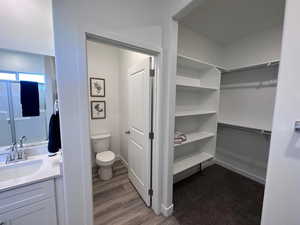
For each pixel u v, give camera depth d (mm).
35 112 1574
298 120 649
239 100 2609
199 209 1802
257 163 2445
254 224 1591
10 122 1475
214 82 2336
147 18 1419
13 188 1034
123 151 3088
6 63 1409
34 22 1379
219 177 2539
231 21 1975
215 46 2650
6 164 1320
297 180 669
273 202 757
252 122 2457
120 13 1256
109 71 3006
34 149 1555
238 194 2086
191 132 2551
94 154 2854
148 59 1655
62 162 1155
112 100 3104
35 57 1520
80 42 1091
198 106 2602
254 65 2109
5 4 1263
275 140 727
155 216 1694
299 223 677
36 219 1159
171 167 1665
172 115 1592
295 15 636
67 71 1070
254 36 2346
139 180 2029
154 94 1644
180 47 2119
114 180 2434
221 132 2938
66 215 1196
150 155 1754
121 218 1662
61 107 1076
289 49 660
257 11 1733
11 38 1369
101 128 2996
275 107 719
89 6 1111
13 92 1470
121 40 1277
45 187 1167
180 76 2258
